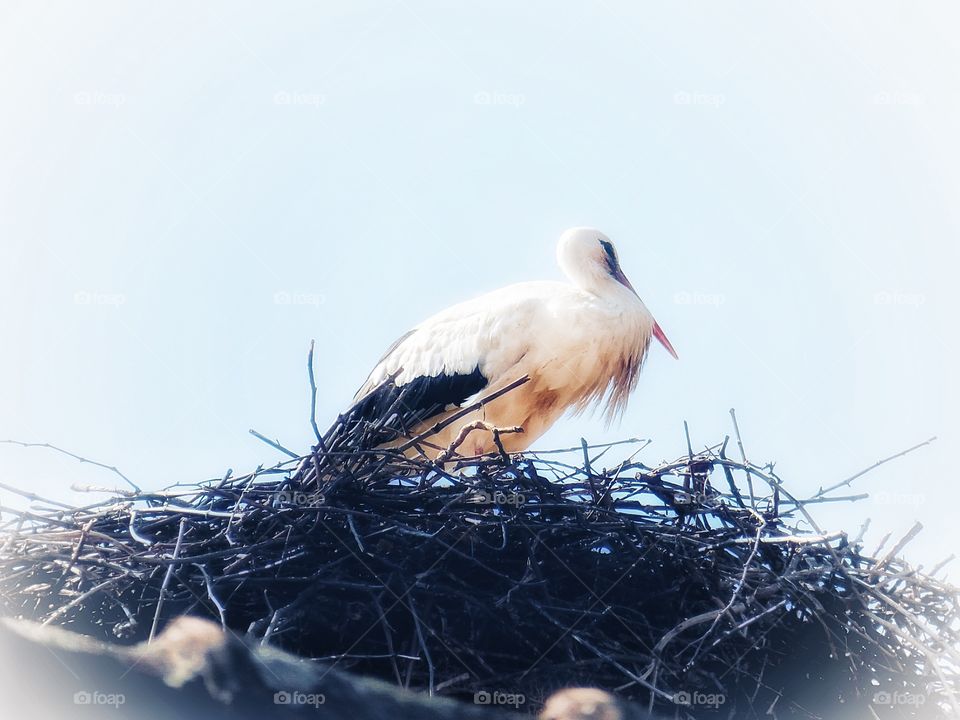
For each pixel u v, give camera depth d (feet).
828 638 28.78
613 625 29.40
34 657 22.90
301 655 28.32
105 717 22.79
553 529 29.63
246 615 28.81
